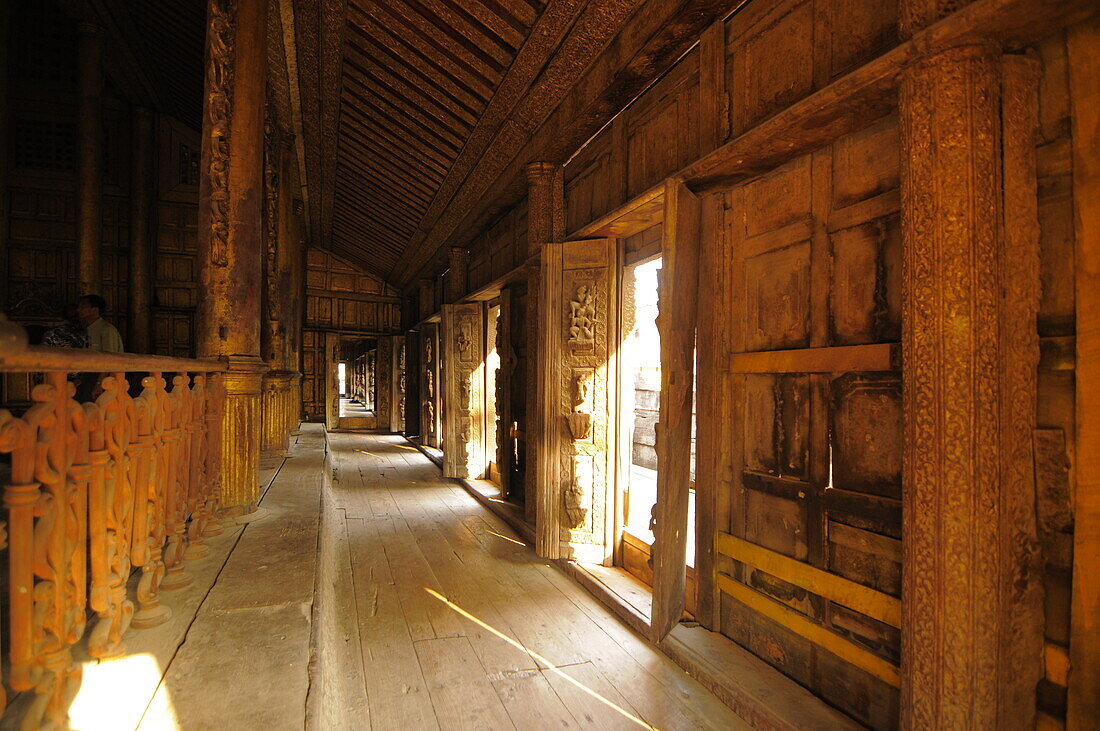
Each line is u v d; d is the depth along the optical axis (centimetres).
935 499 175
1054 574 171
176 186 1049
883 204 219
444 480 832
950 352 172
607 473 450
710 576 320
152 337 1028
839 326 240
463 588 407
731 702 258
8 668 113
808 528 256
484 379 823
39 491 119
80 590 132
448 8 417
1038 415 173
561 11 362
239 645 191
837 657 239
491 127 523
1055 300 170
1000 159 170
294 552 295
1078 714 163
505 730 242
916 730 181
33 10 954
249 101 356
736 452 306
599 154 437
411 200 810
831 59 233
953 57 172
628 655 309
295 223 1044
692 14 295
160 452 209
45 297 958
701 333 326
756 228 294
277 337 677
